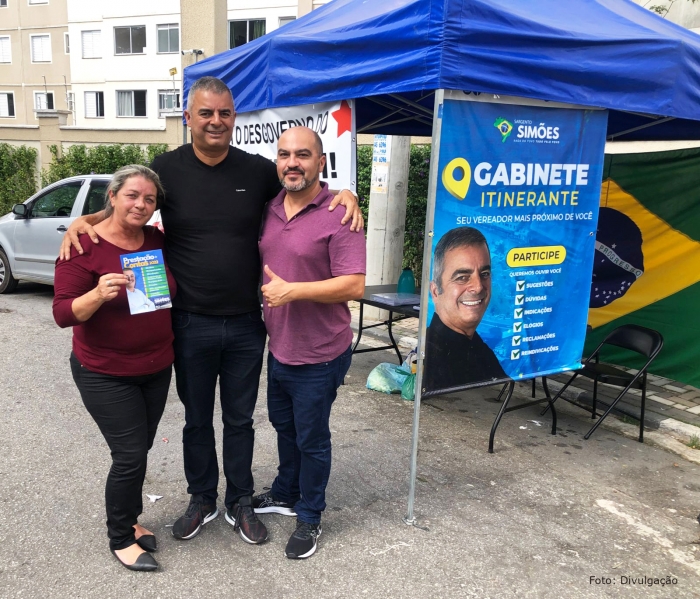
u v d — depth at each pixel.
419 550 2.90
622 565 2.84
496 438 4.30
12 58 29.44
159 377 2.66
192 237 2.61
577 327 3.75
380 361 6.13
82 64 27.17
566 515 3.27
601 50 3.18
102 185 7.45
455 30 2.69
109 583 2.58
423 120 5.39
